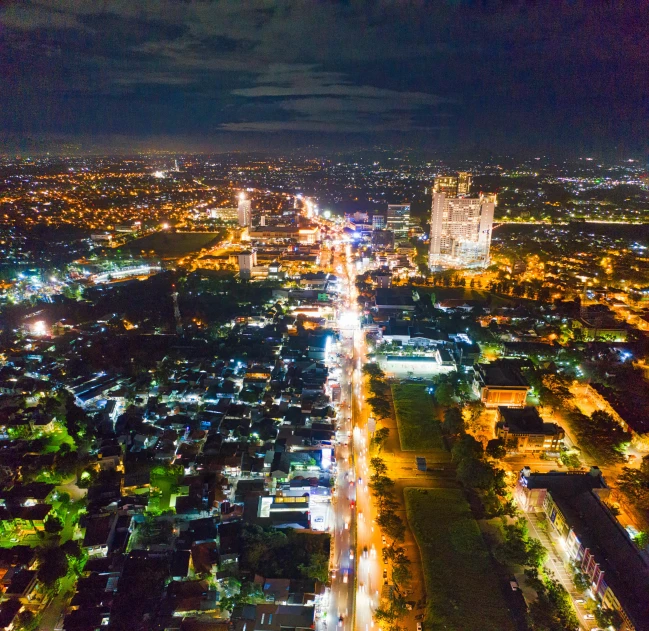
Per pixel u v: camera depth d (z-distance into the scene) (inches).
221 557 7357.3
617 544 7047.2
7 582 6988.2
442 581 7106.3
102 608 6555.1
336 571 7386.8
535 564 7229.3
